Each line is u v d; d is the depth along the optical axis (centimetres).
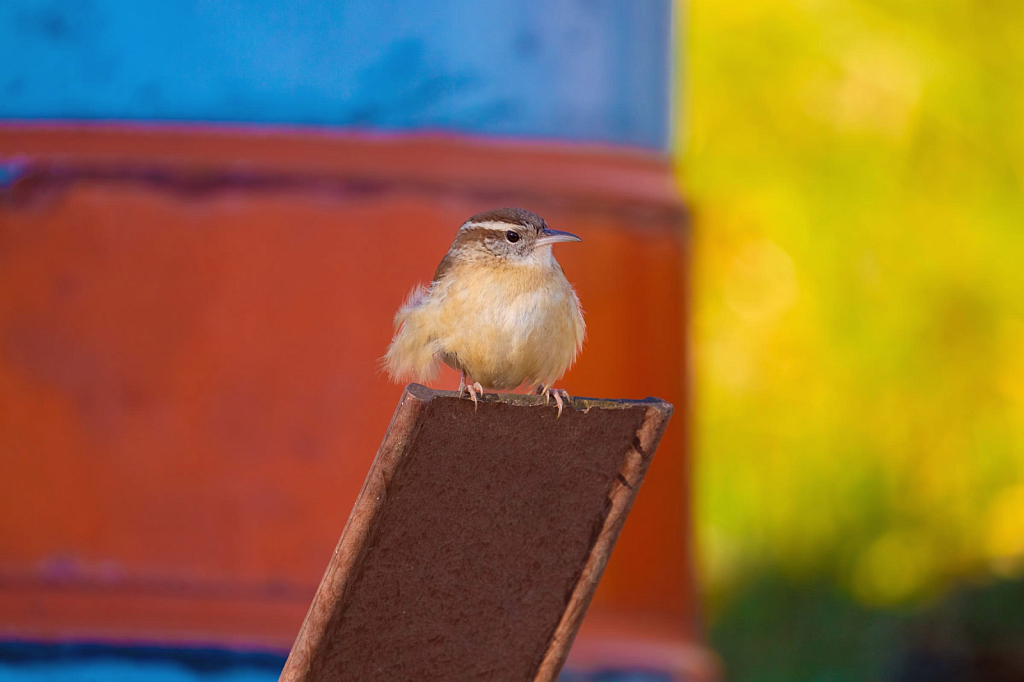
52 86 1037
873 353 2189
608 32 1136
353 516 573
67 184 997
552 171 1085
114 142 1020
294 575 990
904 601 2106
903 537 2136
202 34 1044
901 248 2203
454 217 1030
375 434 1003
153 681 948
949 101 2206
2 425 985
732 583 2158
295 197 1012
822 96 2252
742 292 2231
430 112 1072
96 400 989
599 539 644
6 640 948
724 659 1972
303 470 997
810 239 2216
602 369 1095
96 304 995
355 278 1013
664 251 1138
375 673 637
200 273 1002
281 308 1007
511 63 1090
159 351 995
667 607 1155
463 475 593
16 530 980
